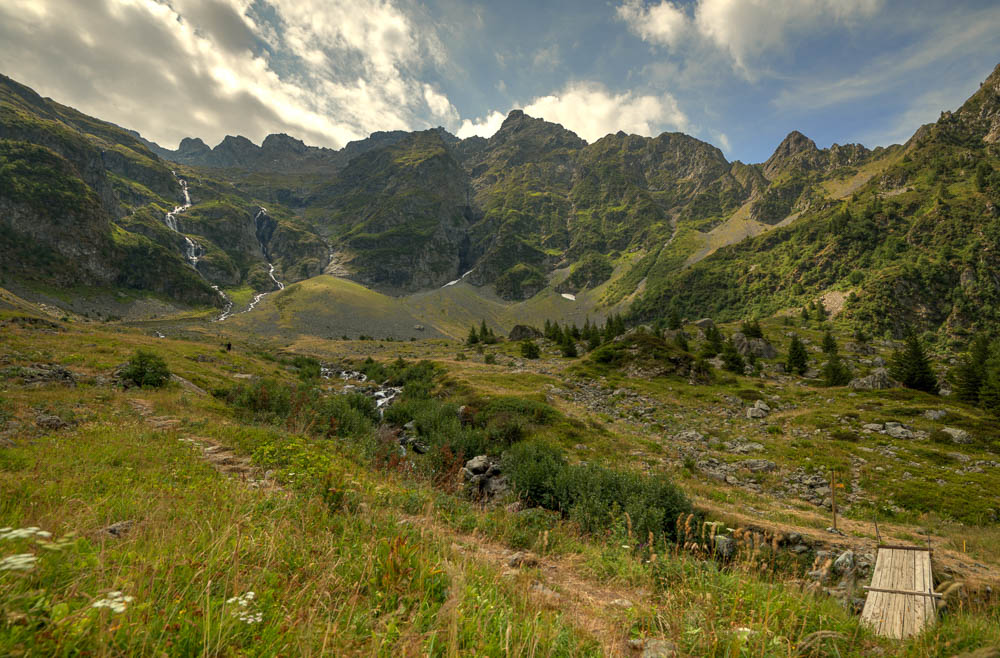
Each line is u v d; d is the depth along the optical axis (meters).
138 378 24.89
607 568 7.15
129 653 2.13
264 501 6.51
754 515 15.80
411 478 13.67
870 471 23.86
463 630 3.16
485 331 126.88
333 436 20.72
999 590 9.78
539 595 5.06
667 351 54.00
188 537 4.25
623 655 3.82
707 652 3.77
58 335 38.56
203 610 2.63
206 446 13.52
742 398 43.53
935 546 14.42
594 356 57.19
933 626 5.50
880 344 103.44
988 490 21.38
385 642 2.70
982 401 40.78
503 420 28.20
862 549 12.54
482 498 16.62
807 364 73.38
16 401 15.80
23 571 2.58
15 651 1.85
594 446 25.47
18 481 6.37
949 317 170.38
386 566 4.08
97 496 5.92
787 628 4.36
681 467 23.19
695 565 7.07
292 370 62.38
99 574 2.85
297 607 3.05
